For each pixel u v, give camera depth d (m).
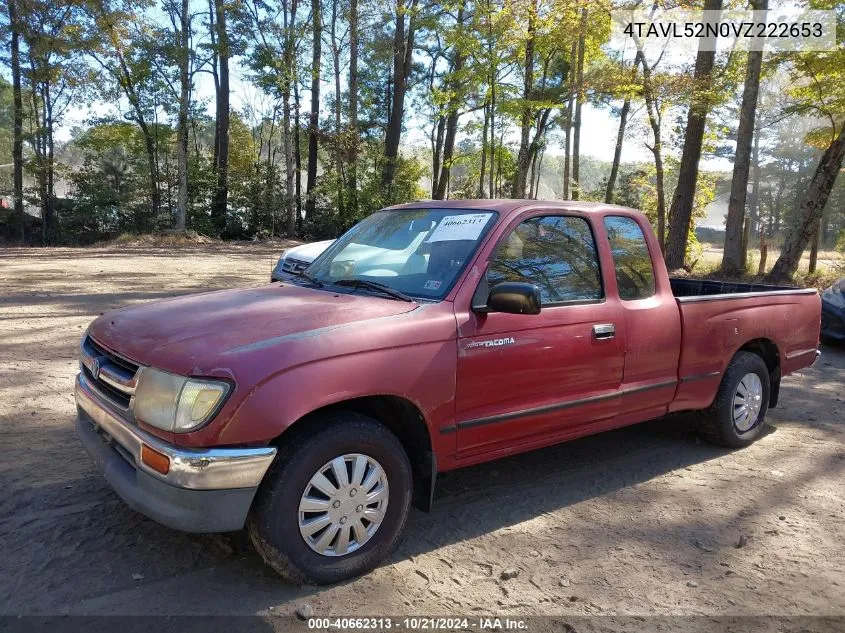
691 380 4.78
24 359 6.67
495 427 3.67
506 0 19.06
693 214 22.95
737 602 3.17
